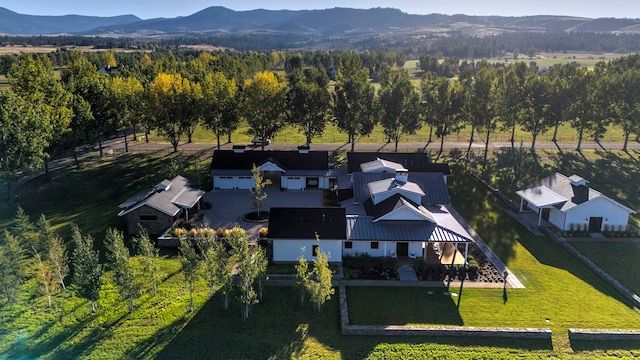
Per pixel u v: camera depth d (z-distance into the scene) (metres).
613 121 68.81
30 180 54.72
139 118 66.81
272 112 67.88
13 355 24.16
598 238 39.81
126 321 27.19
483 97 65.19
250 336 25.94
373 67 189.12
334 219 35.88
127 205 45.22
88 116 59.03
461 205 48.34
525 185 54.31
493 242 39.38
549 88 65.88
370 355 24.47
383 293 30.78
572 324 27.19
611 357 24.44
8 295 27.39
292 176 53.34
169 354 24.28
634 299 29.88
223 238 36.97
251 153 55.69
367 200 41.78
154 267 30.23
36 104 54.00
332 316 28.08
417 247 35.91
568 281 32.62
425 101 72.50
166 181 44.62
